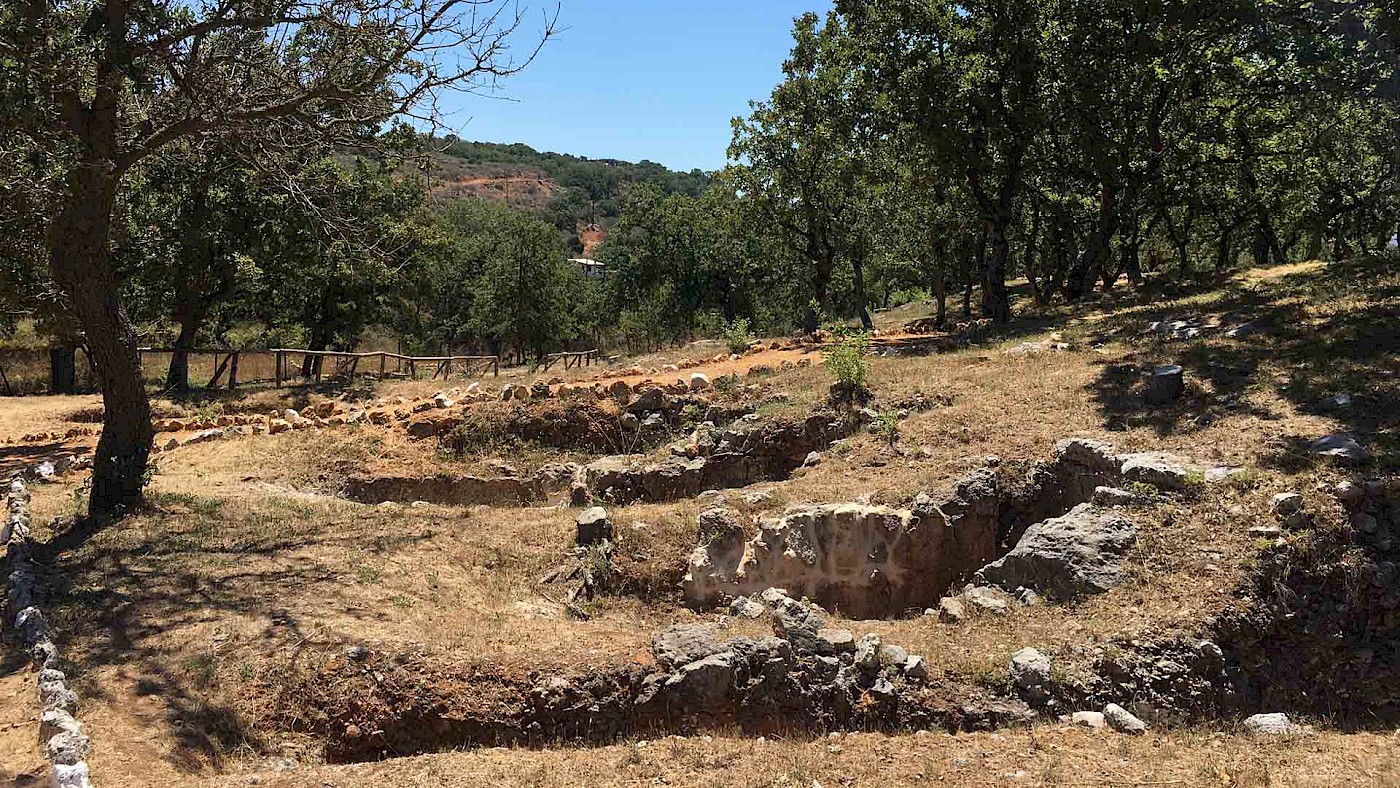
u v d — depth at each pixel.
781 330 43.44
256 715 6.57
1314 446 8.77
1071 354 13.95
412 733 6.63
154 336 28.67
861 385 13.41
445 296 53.88
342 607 8.02
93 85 9.35
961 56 21.02
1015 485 10.08
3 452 16.33
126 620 7.61
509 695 6.77
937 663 7.03
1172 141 21.73
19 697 6.35
